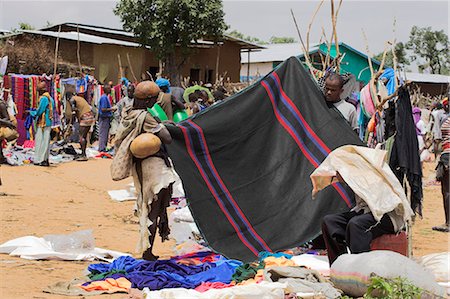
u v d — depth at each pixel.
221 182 9.25
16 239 9.42
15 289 7.29
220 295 6.62
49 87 26.06
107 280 7.57
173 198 12.84
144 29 40.91
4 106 17.75
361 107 10.59
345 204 9.15
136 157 8.61
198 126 9.28
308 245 9.68
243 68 51.12
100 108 23.81
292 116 9.64
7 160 19.94
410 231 8.09
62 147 23.39
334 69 11.50
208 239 8.90
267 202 9.34
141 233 8.55
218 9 41.41
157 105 11.46
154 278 7.49
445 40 57.81
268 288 6.76
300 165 9.48
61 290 7.31
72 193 15.37
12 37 36.00
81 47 38.62
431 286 6.65
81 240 9.32
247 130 9.50
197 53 43.38
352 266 6.88
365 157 7.50
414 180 9.22
